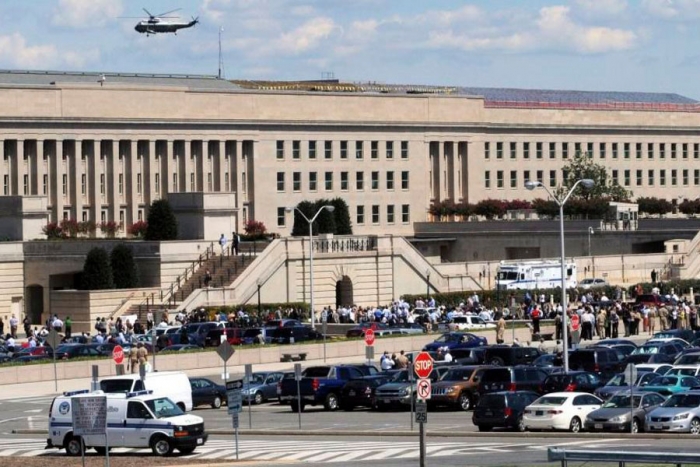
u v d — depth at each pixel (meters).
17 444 172.38
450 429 177.62
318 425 186.75
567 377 192.50
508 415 172.88
